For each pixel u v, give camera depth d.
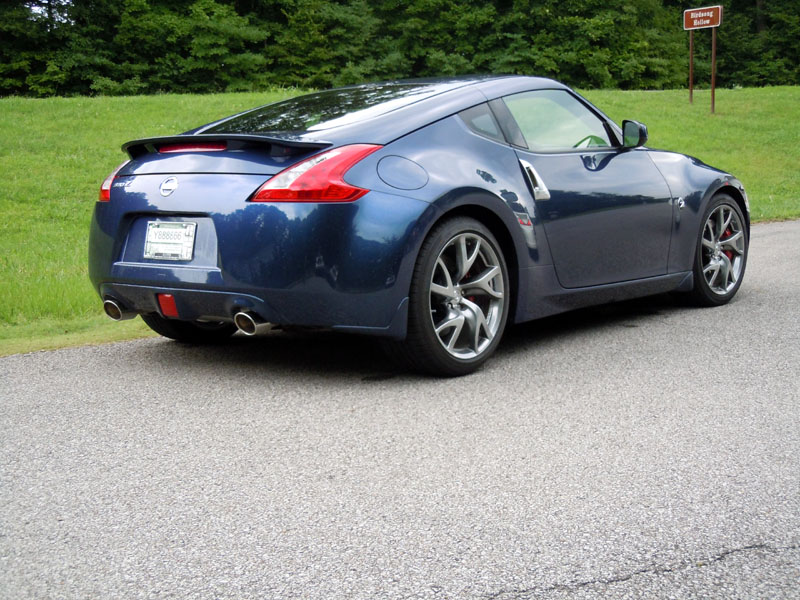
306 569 1.89
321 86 35.28
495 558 1.93
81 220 10.96
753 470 2.46
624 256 4.33
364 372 3.68
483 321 3.60
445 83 4.01
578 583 1.81
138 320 4.99
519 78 4.18
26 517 2.20
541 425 2.90
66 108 18.23
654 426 2.87
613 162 4.34
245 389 3.42
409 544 2.01
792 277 6.00
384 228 3.21
